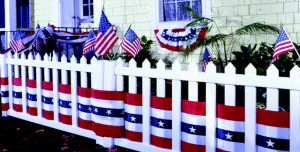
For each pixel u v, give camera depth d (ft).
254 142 8.64
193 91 9.68
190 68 9.63
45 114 14.33
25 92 15.33
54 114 13.98
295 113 8.00
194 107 9.69
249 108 8.66
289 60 13.78
